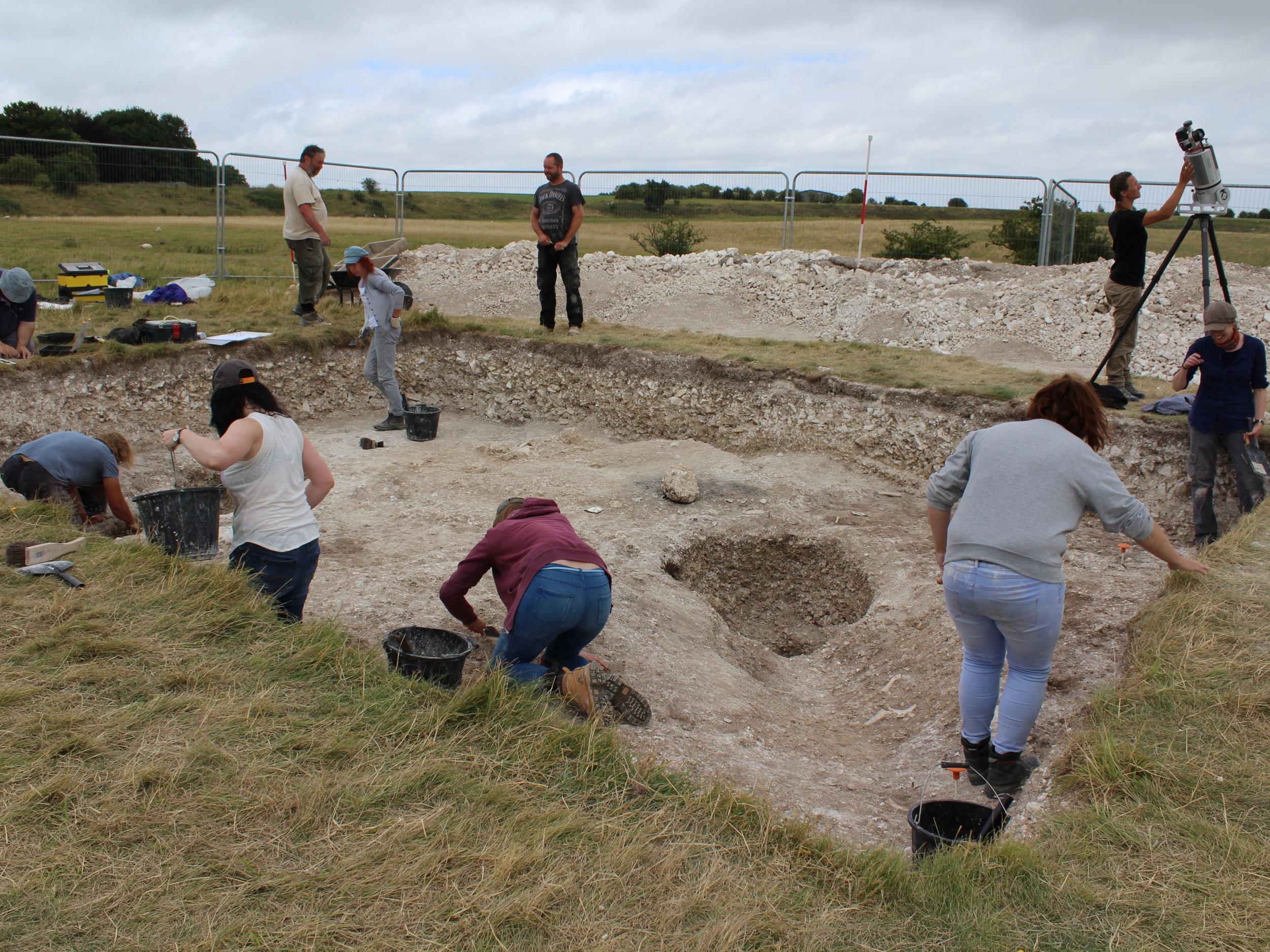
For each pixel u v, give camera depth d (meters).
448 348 11.03
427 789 2.88
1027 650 3.20
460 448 9.03
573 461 8.63
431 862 2.51
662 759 3.36
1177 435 6.90
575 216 10.58
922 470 8.08
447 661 3.62
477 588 5.16
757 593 6.87
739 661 5.29
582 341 10.45
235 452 3.81
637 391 9.90
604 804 2.89
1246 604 4.15
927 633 5.19
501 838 2.65
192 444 3.75
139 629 3.68
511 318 11.91
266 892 2.37
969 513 3.22
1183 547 6.54
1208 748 3.18
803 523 7.07
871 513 7.35
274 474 4.00
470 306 12.86
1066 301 11.50
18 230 19.36
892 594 5.91
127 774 2.77
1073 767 3.24
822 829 3.15
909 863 2.78
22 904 2.26
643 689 4.34
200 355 9.55
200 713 3.16
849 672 5.31
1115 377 7.79
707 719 4.21
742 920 2.36
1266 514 5.41
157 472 8.16
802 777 3.71
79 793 2.68
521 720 3.31
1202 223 6.39
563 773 3.04
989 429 3.38
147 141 42.88
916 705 4.57
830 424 8.63
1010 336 11.15
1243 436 5.86
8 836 2.49
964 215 14.58
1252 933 2.35
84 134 41.59
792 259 13.51
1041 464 3.14
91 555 4.32
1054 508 3.10
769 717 4.46
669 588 5.86
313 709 3.27
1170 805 2.91
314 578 5.25
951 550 3.26
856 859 2.68
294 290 12.64
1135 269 7.38
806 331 11.84
